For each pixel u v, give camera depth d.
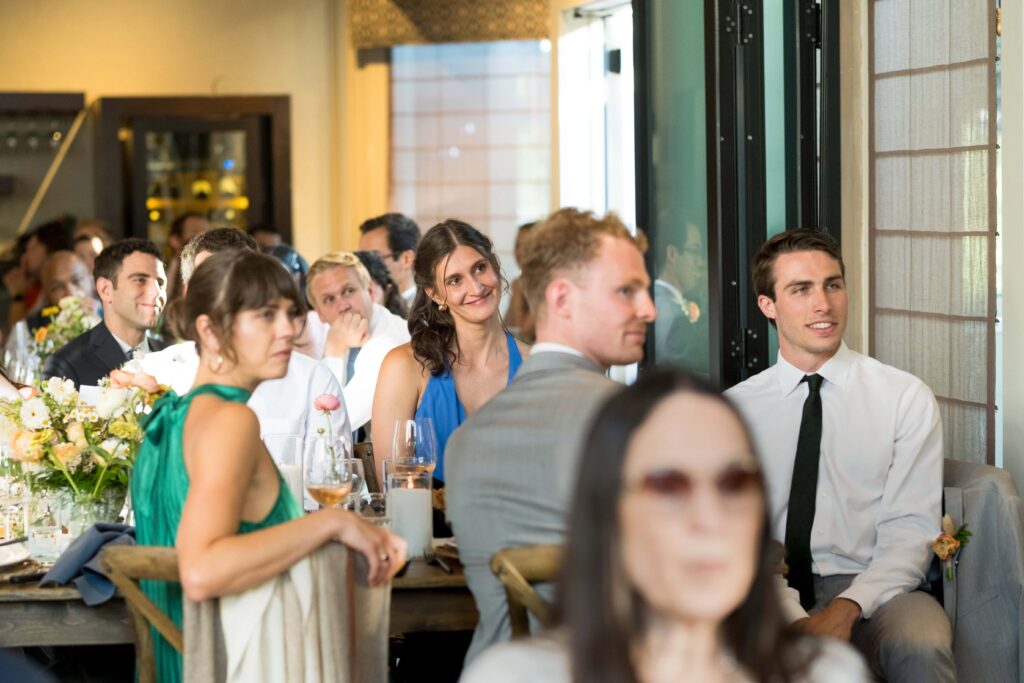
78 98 8.79
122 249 4.35
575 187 7.39
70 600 2.62
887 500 3.11
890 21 4.32
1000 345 4.01
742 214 4.08
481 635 2.27
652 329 4.47
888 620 2.89
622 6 7.06
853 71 4.44
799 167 4.26
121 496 2.90
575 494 1.26
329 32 9.01
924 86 4.18
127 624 2.63
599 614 1.24
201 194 8.89
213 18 9.05
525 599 2.11
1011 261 3.94
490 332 3.49
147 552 2.29
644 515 1.24
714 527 1.24
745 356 4.10
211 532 2.19
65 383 2.94
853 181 4.47
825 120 4.32
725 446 1.25
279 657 2.24
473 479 2.21
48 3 8.98
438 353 3.47
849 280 4.51
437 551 2.87
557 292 2.23
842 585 3.11
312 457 2.88
